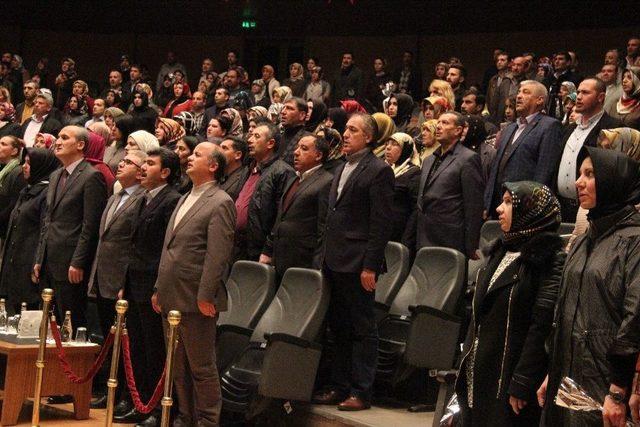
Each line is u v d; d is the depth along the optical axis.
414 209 7.05
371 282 5.82
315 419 5.88
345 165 6.16
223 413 6.37
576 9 14.12
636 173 3.64
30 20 17.98
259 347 6.11
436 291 6.21
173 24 17.48
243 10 16.94
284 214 6.57
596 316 3.57
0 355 6.78
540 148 6.65
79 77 18.33
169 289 5.67
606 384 3.53
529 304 4.02
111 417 5.39
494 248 4.25
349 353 6.07
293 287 6.20
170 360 5.03
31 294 7.55
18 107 12.20
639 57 10.30
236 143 7.42
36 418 5.93
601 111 6.47
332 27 16.50
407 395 6.25
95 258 6.85
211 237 5.65
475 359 4.14
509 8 14.77
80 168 7.18
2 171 8.41
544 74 10.76
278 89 9.80
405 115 8.80
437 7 15.45
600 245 3.64
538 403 3.95
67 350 6.44
